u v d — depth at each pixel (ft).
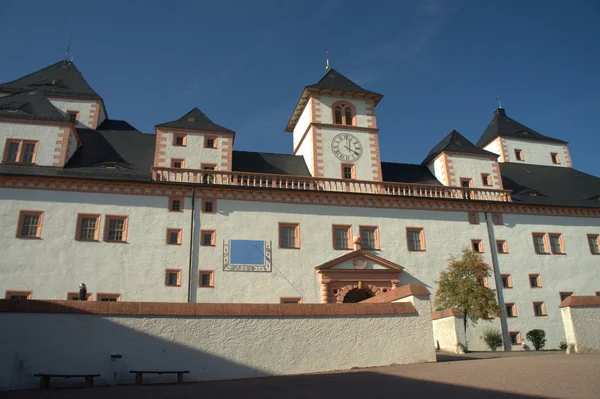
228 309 57.62
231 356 55.83
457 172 134.10
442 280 109.70
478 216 125.29
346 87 136.26
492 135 175.42
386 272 112.27
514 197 135.54
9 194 97.81
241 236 106.63
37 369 50.39
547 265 126.11
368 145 129.90
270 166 127.34
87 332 52.60
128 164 114.52
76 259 96.73
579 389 38.06
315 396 39.75
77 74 144.87
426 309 65.36
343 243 113.29
